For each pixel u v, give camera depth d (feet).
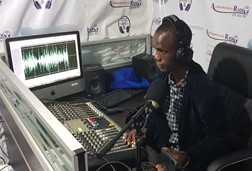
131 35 7.42
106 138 4.27
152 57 6.67
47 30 6.47
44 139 3.22
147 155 4.06
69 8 6.56
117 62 7.17
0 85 5.23
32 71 5.34
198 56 6.59
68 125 4.61
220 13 5.83
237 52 4.55
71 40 5.75
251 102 4.33
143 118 4.37
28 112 3.63
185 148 4.43
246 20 5.39
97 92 6.27
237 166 4.52
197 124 4.31
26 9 6.17
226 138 4.24
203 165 4.22
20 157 4.67
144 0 7.34
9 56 4.99
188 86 4.20
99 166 3.79
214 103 4.01
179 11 6.75
